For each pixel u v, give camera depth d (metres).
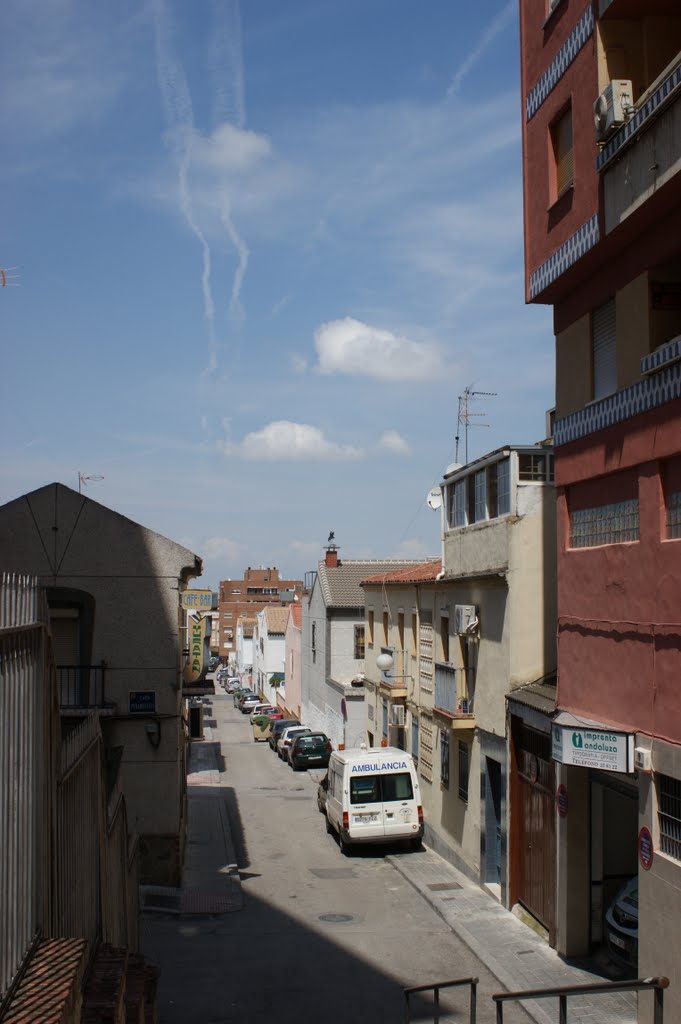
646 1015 11.15
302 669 56.31
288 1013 12.60
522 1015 12.30
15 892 6.02
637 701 11.72
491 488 18.83
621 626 12.22
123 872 12.44
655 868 11.03
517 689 17.09
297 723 51.06
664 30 12.18
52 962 6.31
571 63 13.35
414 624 25.91
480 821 19.06
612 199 11.88
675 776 10.67
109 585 20.16
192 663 23.33
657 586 11.28
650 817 11.25
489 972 14.06
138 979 9.33
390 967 14.48
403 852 23.25
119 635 20.09
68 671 20.02
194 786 36.03
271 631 86.25
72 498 20.22
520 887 16.95
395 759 23.16
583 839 14.20
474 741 19.47
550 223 14.09
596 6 12.47
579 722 12.50
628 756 11.51
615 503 12.80
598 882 14.23
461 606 19.33
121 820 12.34
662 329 11.77
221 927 16.86
